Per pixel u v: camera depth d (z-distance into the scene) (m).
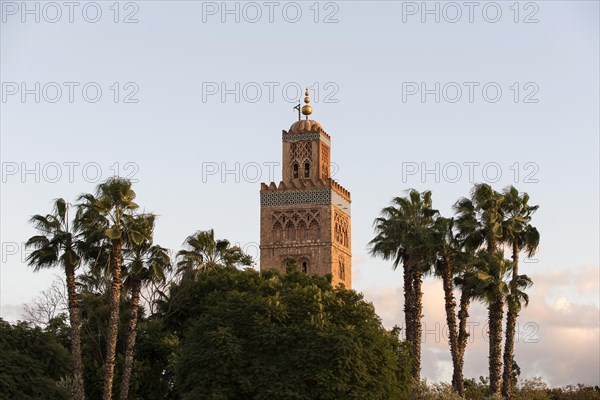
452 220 97.25
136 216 88.25
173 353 85.69
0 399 72.88
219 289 97.38
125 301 99.38
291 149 141.75
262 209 137.75
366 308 88.75
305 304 85.25
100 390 90.38
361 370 79.25
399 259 104.19
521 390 109.81
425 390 94.19
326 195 136.38
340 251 139.25
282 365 79.94
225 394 79.00
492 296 92.38
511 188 99.81
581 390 114.25
